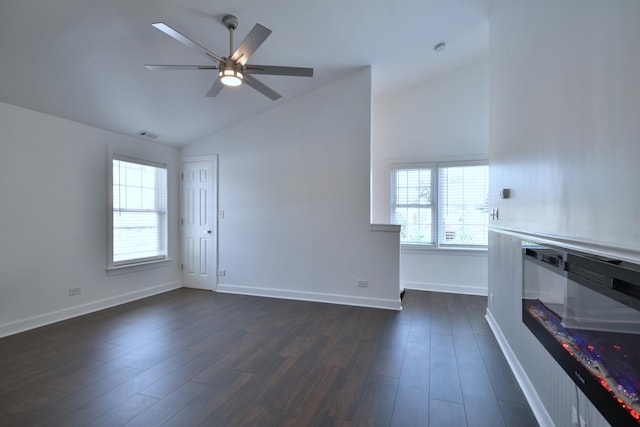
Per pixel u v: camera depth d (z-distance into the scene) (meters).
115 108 3.63
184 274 5.12
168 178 4.91
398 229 4.02
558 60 1.60
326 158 4.32
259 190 4.65
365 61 3.97
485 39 3.96
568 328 1.46
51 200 3.45
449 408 1.98
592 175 1.27
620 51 1.08
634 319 0.98
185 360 2.60
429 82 4.97
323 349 2.82
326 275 4.32
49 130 3.44
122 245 4.26
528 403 2.04
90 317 3.64
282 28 3.10
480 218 4.81
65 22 2.40
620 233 1.07
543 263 1.80
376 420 1.86
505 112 2.73
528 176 2.08
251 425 1.82
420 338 3.07
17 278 3.17
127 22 2.56
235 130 4.77
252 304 4.19
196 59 3.12
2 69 2.69
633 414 0.97
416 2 3.01
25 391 2.14
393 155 5.15
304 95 4.42
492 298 3.34
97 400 2.04
